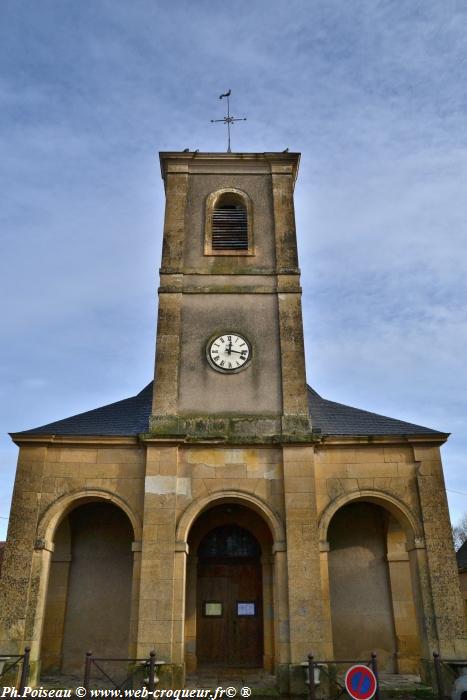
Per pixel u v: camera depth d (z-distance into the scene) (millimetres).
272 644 13539
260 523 14602
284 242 15969
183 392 14094
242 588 14367
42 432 13219
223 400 14031
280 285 15359
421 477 13203
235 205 17297
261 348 14648
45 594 12430
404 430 13820
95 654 13383
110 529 14531
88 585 13992
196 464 13172
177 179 16906
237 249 16156
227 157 17094
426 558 12547
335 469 13273
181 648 11633
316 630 11734
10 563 12156
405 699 11148
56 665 13234
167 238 15969
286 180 16906
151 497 12742
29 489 12773
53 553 14125
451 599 12164
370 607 14094
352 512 14930
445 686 11430
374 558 14547
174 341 14586
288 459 13141
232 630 14008
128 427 13969
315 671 11281
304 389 14055
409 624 13867
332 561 14484
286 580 12195
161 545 12359
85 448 13297
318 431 13586
